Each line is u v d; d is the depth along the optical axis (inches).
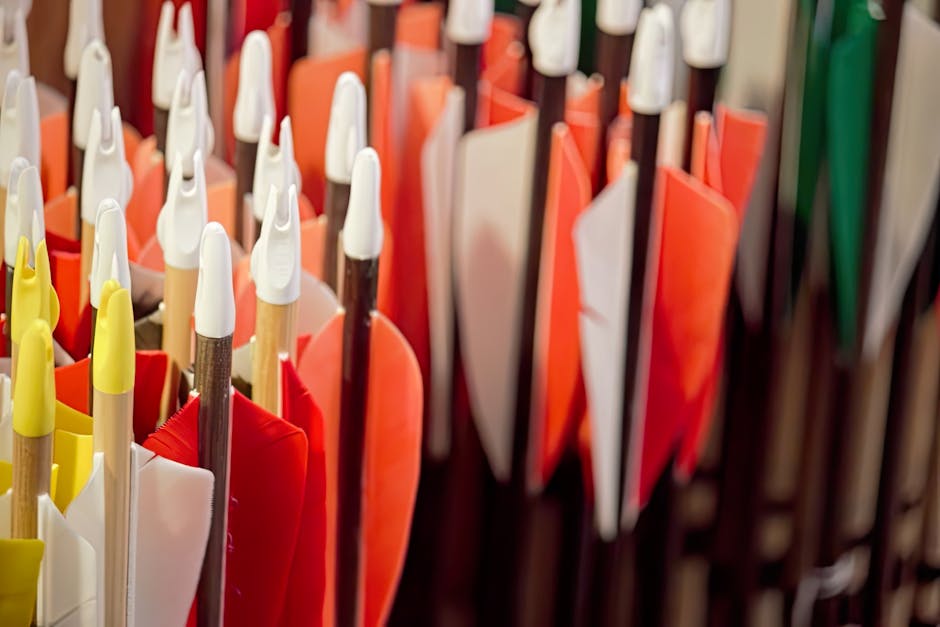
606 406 35.4
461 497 38.0
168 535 21.6
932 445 43.0
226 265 20.9
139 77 35.1
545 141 32.4
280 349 23.2
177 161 22.8
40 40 33.7
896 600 44.5
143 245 30.3
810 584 42.6
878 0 35.8
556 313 34.5
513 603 38.7
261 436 22.8
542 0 32.4
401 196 35.1
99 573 20.6
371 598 29.1
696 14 33.2
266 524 23.7
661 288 34.5
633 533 38.4
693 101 33.9
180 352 23.5
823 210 37.8
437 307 35.5
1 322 24.4
